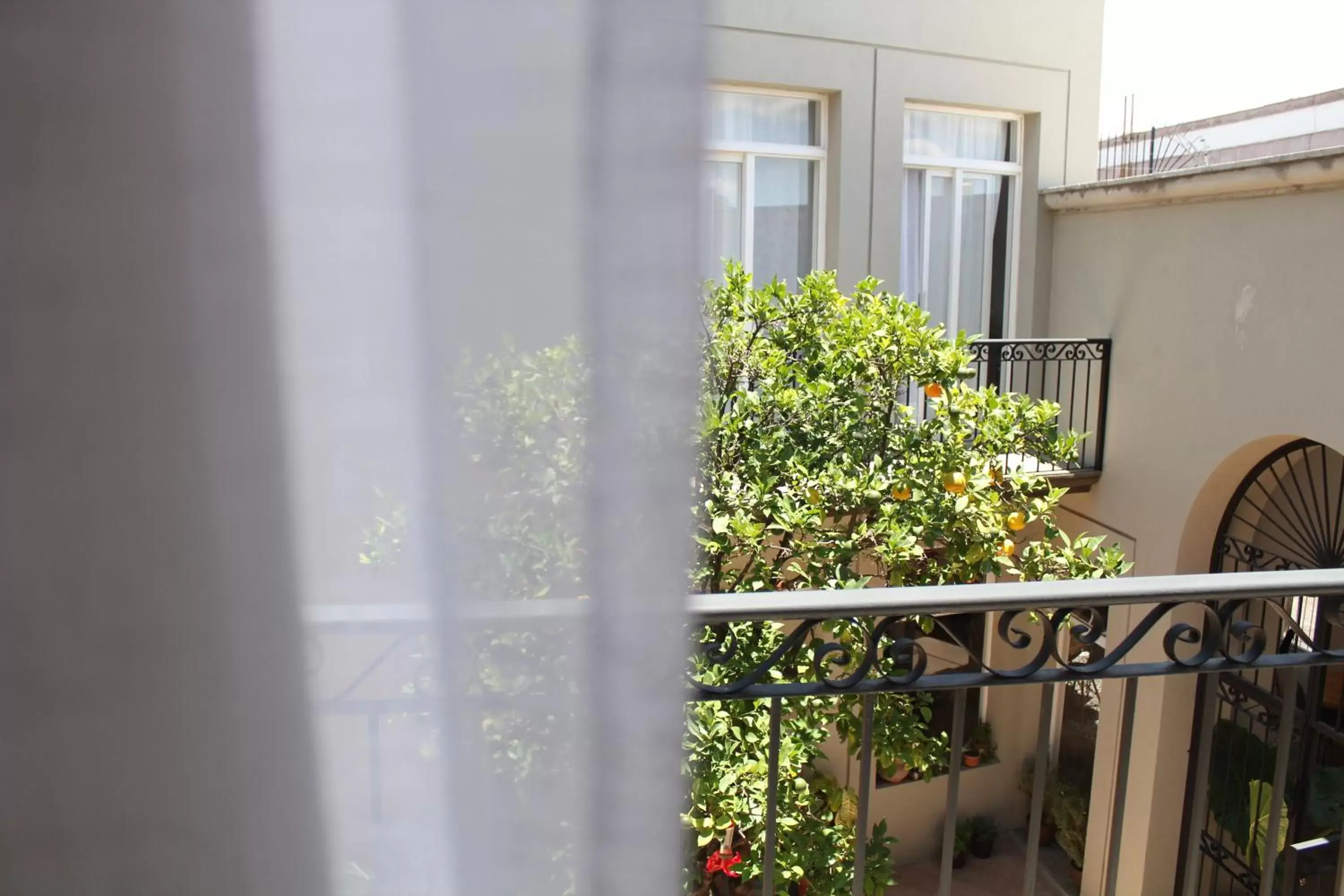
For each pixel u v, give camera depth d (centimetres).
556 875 95
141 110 83
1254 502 570
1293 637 220
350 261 85
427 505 89
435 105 83
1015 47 645
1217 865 593
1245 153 954
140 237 84
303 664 92
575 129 83
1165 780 595
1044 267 687
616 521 88
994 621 656
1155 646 583
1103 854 625
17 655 90
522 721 92
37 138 82
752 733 357
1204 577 153
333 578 90
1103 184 618
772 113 613
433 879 96
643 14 82
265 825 95
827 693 153
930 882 654
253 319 86
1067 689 682
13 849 93
